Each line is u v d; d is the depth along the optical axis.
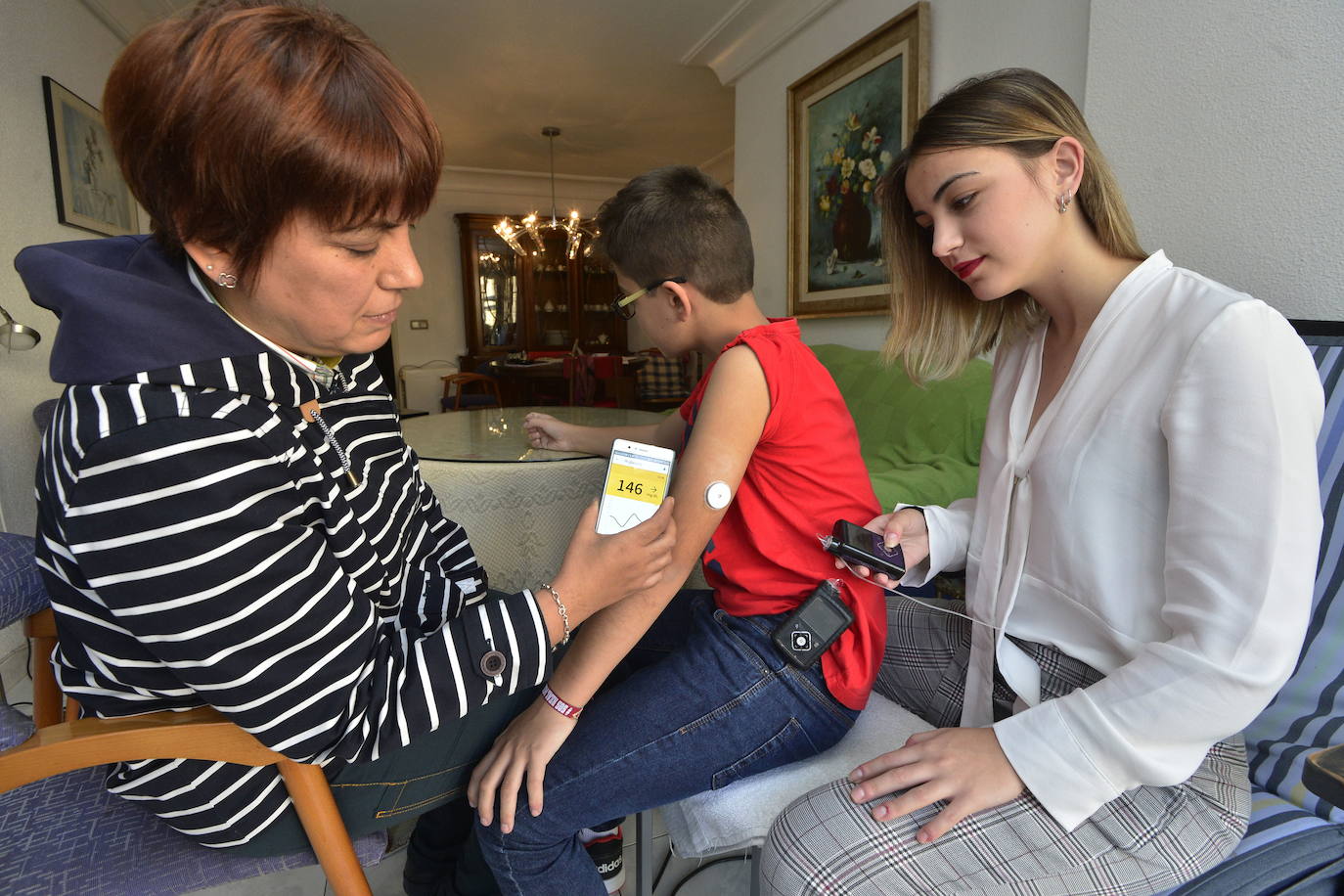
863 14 2.84
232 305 0.59
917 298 0.96
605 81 4.29
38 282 0.52
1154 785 0.64
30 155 2.48
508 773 0.74
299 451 0.58
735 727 0.79
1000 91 0.73
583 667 0.74
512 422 2.19
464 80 4.27
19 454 2.32
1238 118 1.13
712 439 0.78
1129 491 0.70
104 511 0.48
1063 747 0.64
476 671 0.64
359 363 0.77
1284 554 0.57
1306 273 1.05
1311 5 1.01
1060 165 0.73
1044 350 0.87
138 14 3.27
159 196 0.50
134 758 0.59
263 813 0.68
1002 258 0.75
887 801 0.67
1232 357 0.60
